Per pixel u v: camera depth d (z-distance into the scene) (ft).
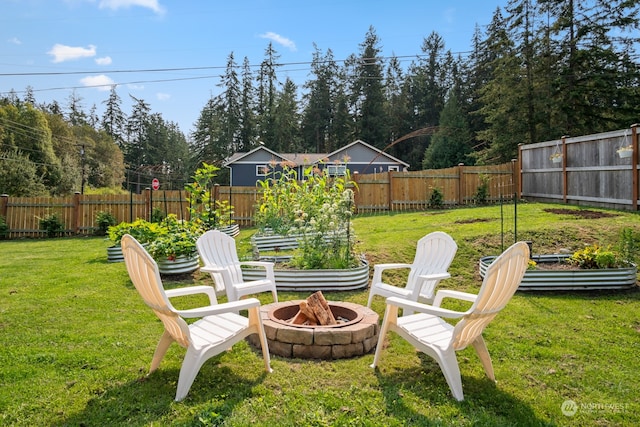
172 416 6.87
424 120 115.75
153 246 17.01
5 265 20.04
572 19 57.93
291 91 123.75
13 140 82.69
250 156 81.10
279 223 23.85
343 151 80.38
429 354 7.91
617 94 56.39
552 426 6.67
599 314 12.23
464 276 16.53
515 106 63.31
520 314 12.26
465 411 7.07
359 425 6.59
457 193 40.27
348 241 16.14
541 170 36.14
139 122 137.69
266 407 7.13
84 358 9.16
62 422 6.74
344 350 9.23
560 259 16.87
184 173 123.24
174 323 7.48
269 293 14.96
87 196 35.55
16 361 9.02
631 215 23.32
